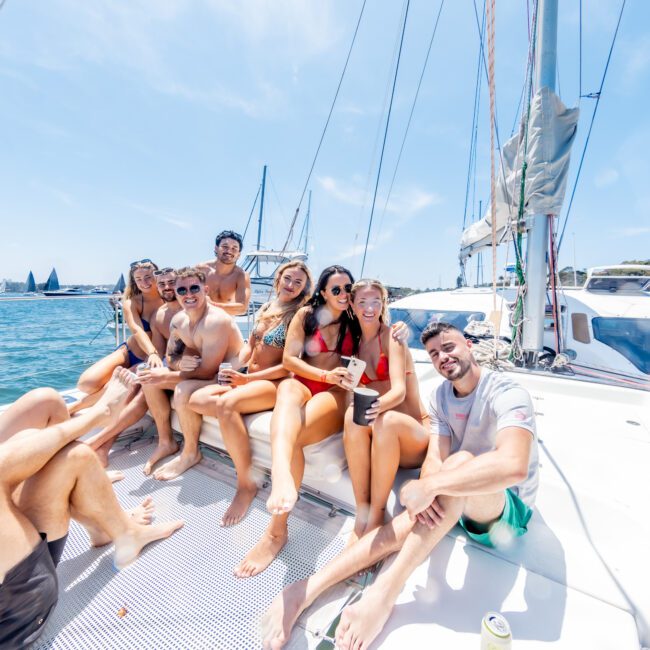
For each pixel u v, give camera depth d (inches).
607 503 66.3
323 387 86.2
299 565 64.6
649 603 50.9
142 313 141.5
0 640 44.8
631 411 112.1
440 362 65.6
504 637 41.3
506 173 157.5
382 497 66.0
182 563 66.3
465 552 61.2
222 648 50.9
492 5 71.7
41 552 47.9
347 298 89.4
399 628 49.4
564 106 128.9
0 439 63.7
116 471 93.6
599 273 186.9
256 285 488.7
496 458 52.3
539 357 144.1
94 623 55.0
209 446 101.6
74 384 337.1
